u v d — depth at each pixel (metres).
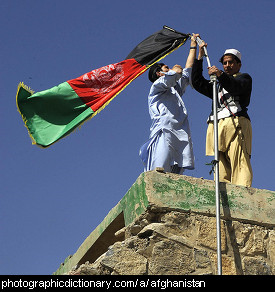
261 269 7.70
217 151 7.70
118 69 9.76
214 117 7.90
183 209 7.62
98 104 9.59
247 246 7.77
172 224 7.54
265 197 8.09
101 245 8.80
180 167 8.75
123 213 8.05
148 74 9.62
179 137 8.79
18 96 9.53
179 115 8.95
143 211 7.57
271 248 7.88
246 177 8.30
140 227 7.59
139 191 7.72
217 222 7.28
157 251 7.36
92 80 9.70
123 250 7.34
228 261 7.59
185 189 7.73
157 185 7.64
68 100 9.63
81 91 9.65
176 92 9.08
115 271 7.21
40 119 9.62
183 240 7.49
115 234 7.93
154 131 8.80
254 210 7.96
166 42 9.69
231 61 8.77
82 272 7.23
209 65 8.36
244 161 8.38
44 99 9.59
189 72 9.24
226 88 8.29
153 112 8.96
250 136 8.55
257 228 7.91
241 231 7.81
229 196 7.93
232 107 8.53
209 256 7.52
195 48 9.20
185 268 7.37
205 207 7.73
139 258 7.31
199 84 8.70
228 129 8.46
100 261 7.30
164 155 8.62
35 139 9.50
